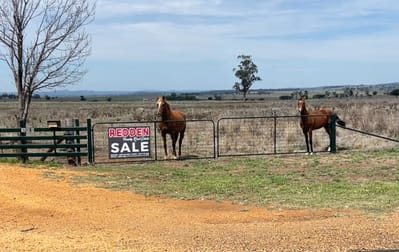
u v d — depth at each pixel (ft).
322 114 67.72
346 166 56.18
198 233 28.35
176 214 34.68
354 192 41.34
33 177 47.60
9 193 39.19
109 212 35.27
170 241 26.35
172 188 44.55
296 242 25.66
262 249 24.43
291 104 257.14
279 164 58.75
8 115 168.96
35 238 27.02
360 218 31.89
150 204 38.24
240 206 37.42
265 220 32.42
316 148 74.38
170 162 62.03
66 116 173.99
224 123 108.58
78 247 25.05
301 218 32.81
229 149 74.49
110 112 202.59
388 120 99.86
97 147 80.74
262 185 45.55
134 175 51.70
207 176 51.06
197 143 81.76
